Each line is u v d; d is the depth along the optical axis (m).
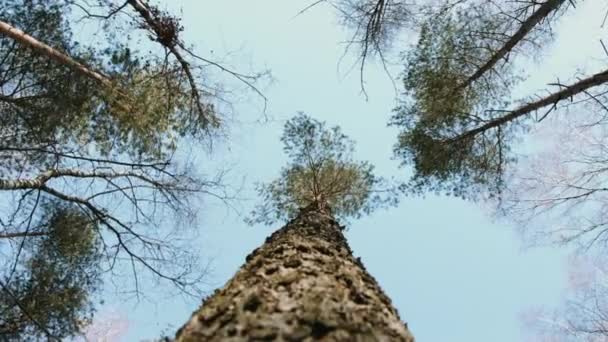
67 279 8.25
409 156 10.13
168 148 8.63
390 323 2.85
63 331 7.95
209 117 9.19
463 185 10.02
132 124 7.87
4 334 7.46
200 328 2.53
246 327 2.34
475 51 9.40
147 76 8.32
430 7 9.33
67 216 8.34
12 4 6.85
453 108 9.36
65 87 7.29
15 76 7.23
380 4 8.86
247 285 3.08
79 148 8.02
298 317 2.41
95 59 7.50
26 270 8.09
